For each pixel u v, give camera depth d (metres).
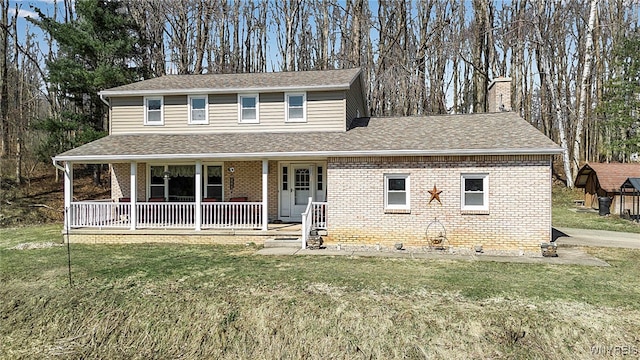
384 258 11.80
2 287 9.85
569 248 13.19
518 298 8.23
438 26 30.75
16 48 33.31
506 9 33.94
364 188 13.36
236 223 14.96
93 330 8.29
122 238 14.73
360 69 18.86
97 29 25.05
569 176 29.77
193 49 33.47
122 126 17.14
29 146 31.03
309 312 7.95
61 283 9.94
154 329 8.11
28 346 8.04
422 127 15.22
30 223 22.66
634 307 7.78
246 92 16.39
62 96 25.25
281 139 15.26
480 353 6.95
